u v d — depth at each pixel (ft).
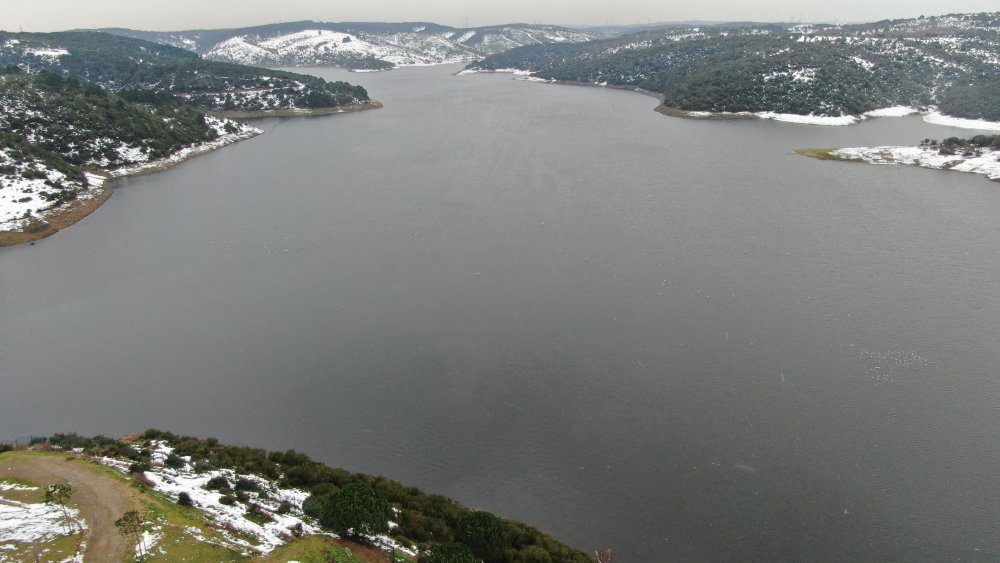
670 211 361.92
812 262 283.59
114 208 402.11
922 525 138.00
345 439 173.88
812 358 205.77
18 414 187.73
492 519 126.11
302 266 298.35
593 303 249.96
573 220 350.84
